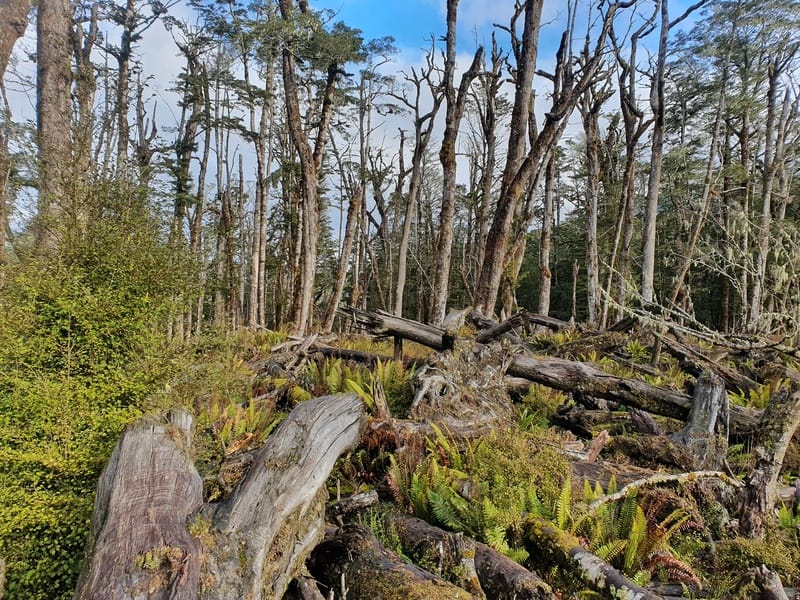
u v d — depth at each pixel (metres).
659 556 3.06
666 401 5.55
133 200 4.04
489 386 6.02
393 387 6.55
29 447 2.87
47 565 2.59
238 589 1.98
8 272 3.46
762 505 3.71
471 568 2.69
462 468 4.16
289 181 20.86
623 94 15.75
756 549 3.20
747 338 5.34
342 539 2.73
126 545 1.95
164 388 3.54
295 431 2.70
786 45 15.69
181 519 2.17
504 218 8.98
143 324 3.58
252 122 20.48
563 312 35.09
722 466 4.63
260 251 18.86
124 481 2.30
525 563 3.09
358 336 14.10
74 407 3.06
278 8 13.41
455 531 3.35
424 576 2.44
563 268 35.69
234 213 24.81
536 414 6.18
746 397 6.96
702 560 3.39
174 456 2.53
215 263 4.59
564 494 3.29
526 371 6.37
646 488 3.98
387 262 34.44
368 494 3.40
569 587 2.83
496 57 16.20
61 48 6.65
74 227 3.70
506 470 3.83
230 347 5.10
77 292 3.34
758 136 20.83
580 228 30.53
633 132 16.30
